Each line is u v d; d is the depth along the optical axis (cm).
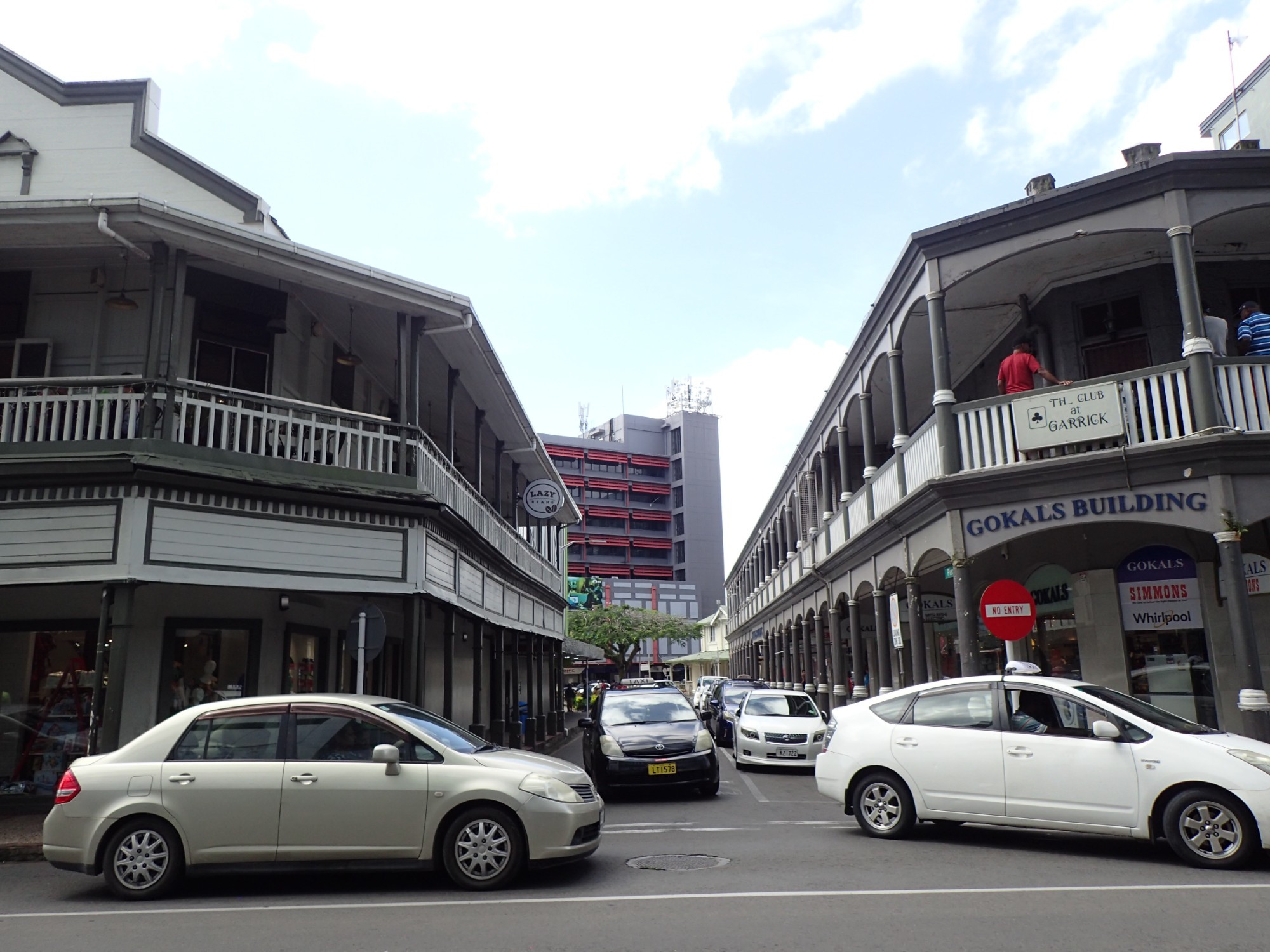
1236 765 802
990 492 1350
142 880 775
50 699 1335
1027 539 1534
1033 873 785
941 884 748
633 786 1404
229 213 1499
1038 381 1623
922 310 1634
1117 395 1283
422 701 1361
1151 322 1508
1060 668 1728
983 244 1435
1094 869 800
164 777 791
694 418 10500
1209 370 1229
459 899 741
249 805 784
